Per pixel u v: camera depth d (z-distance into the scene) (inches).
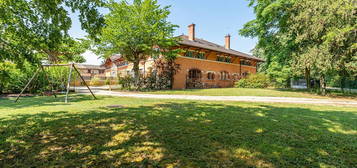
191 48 842.8
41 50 167.8
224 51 949.2
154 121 185.0
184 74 819.4
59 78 622.2
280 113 240.4
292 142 131.0
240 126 170.1
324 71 514.6
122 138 134.6
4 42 129.1
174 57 724.7
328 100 431.5
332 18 442.3
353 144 129.1
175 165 95.2
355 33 401.4
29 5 136.6
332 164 99.1
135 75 700.7
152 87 725.9
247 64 1195.9
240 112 242.8
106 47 629.6
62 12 153.8
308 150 117.1
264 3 668.1
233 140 132.5
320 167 95.4
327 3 450.0
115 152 110.6
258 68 1601.9
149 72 833.5
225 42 1185.4
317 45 517.0
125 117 201.5
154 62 802.8
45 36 148.6
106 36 564.4
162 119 194.4
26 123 172.7
